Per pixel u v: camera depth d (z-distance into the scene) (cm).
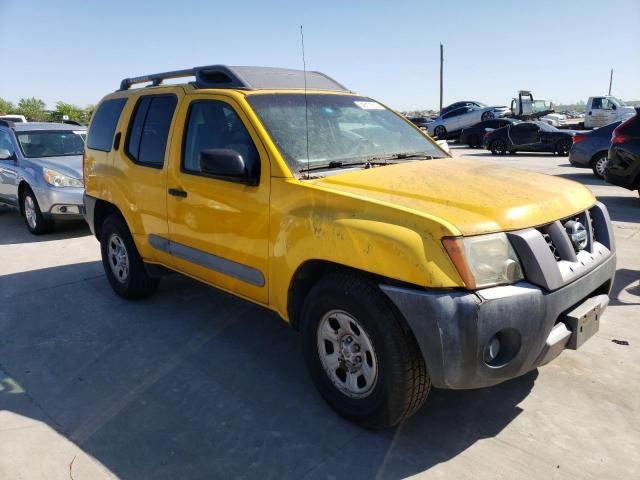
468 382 268
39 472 285
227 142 376
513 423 317
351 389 313
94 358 414
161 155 439
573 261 297
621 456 286
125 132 485
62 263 677
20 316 502
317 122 384
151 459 293
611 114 2625
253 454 295
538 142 1986
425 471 278
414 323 266
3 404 352
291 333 452
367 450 296
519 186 321
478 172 353
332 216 300
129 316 495
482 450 294
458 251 258
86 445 307
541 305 272
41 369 399
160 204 436
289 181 330
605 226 343
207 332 457
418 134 453
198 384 371
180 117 417
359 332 301
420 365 283
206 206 387
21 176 849
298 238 316
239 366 396
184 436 313
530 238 276
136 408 344
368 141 405
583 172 1389
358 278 295
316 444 302
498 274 267
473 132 2519
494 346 271
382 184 319
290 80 427
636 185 895
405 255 265
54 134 948
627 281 539
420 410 333
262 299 363
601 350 399
